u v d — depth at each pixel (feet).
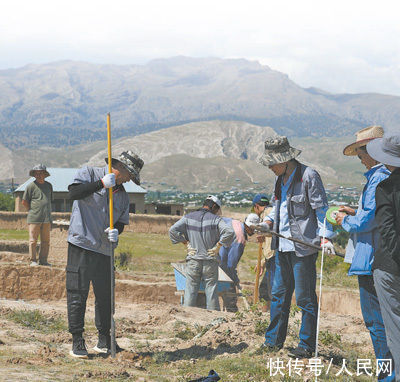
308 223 20.30
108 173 20.30
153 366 19.90
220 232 36.55
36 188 43.09
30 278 41.14
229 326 26.07
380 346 17.13
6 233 99.50
